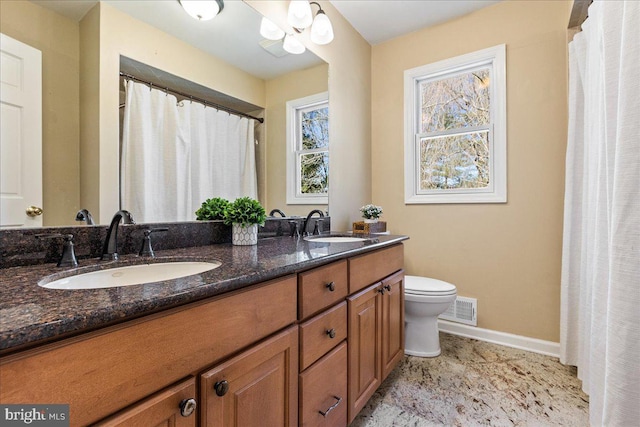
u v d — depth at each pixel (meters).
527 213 2.11
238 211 1.39
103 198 1.10
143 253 1.09
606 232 1.24
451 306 2.37
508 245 2.18
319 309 1.08
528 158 2.11
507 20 2.17
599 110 1.33
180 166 1.36
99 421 0.51
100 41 1.11
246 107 1.67
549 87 2.04
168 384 0.62
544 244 2.06
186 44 1.40
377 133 2.73
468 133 2.38
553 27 2.03
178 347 0.63
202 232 1.39
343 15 2.33
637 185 1.00
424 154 2.58
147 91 1.25
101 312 0.50
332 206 2.25
